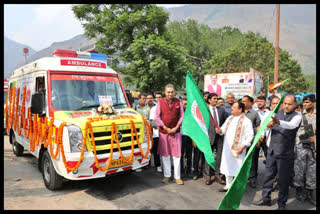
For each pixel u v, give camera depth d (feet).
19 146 24.02
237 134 16.01
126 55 63.36
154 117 20.18
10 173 18.85
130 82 64.23
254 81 50.96
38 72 18.07
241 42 128.98
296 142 15.76
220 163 18.29
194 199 15.23
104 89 18.13
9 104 25.82
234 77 52.08
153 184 17.75
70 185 16.85
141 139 16.17
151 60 58.13
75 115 14.97
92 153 13.92
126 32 64.69
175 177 18.29
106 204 14.05
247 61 115.24
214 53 123.85
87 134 13.89
